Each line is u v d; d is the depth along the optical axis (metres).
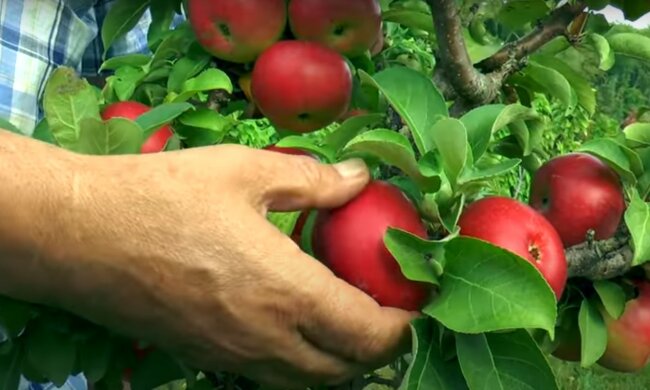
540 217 0.54
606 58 0.65
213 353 0.55
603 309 0.61
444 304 0.50
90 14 1.01
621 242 0.59
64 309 0.55
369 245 0.52
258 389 0.65
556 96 0.71
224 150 0.53
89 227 0.49
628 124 0.70
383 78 0.57
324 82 0.62
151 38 0.72
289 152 0.63
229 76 0.67
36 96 0.92
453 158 0.52
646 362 0.64
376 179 0.61
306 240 0.57
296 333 0.54
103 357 0.57
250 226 0.51
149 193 0.50
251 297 0.52
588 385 1.82
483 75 0.65
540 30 0.66
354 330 0.53
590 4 0.65
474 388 0.50
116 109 0.63
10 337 0.57
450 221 0.53
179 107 0.57
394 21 0.72
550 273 0.52
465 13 0.68
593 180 0.59
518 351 0.50
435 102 0.57
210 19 0.62
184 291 0.51
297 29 0.63
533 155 0.68
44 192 0.49
